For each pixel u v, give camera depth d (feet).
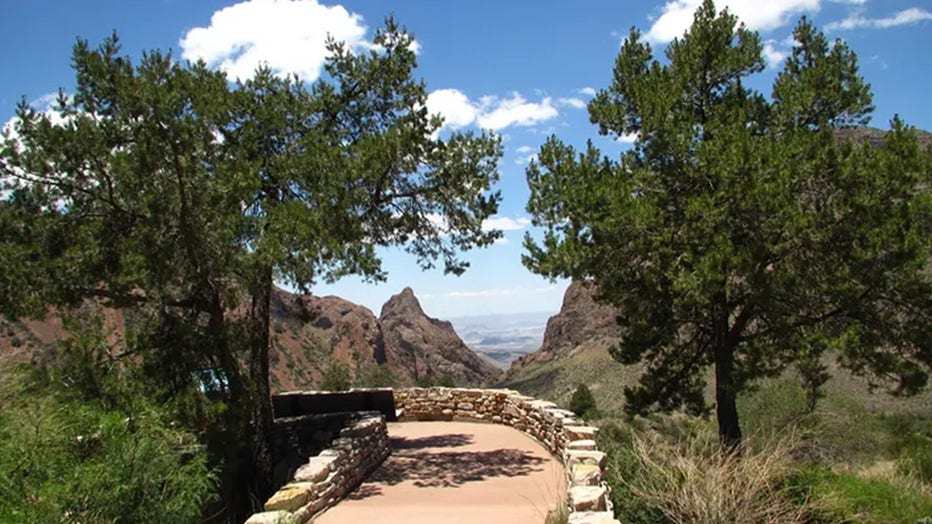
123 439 21.36
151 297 37.93
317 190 39.58
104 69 35.99
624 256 46.75
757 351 48.75
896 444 60.29
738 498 24.85
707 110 51.19
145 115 34.55
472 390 58.39
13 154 36.42
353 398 58.34
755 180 41.78
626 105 53.83
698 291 40.96
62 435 20.88
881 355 44.98
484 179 45.21
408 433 52.44
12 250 36.50
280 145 44.60
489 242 49.75
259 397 43.37
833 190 43.16
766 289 43.01
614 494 27.61
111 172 36.17
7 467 19.10
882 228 39.96
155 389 33.99
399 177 45.11
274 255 35.24
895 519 31.94
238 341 38.34
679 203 47.19
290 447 49.60
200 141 36.27
